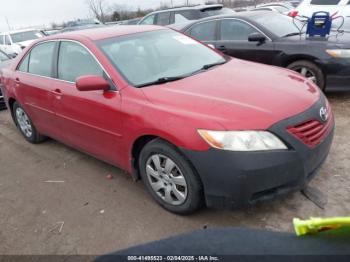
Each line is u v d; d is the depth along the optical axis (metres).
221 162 2.43
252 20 6.05
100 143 3.49
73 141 3.99
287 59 5.51
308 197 2.96
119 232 2.86
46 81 4.09
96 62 3.41
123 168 3.39
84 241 2.82
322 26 5.46
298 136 2.52
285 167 2.44
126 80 3.17
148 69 3.38
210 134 2.46
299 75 3.44
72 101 3.61
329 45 5.12
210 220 2.85
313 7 9.28
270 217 2.79
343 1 8.91
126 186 3.55
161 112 2.75
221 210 2.94
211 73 3.38
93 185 3.65
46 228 3.05
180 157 2.67
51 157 4.52
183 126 2.58
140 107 2.90
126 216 3.05
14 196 3.68
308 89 3.04
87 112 3.45
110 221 3.02
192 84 3.08
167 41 3.89
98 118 3.33
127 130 3.02
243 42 6.05
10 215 3.34
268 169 2.40
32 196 3.62
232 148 2.40
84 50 3.58
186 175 2.69
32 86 4.33
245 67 3.63
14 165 4.45
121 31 3.88
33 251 2.79
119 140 3.18
